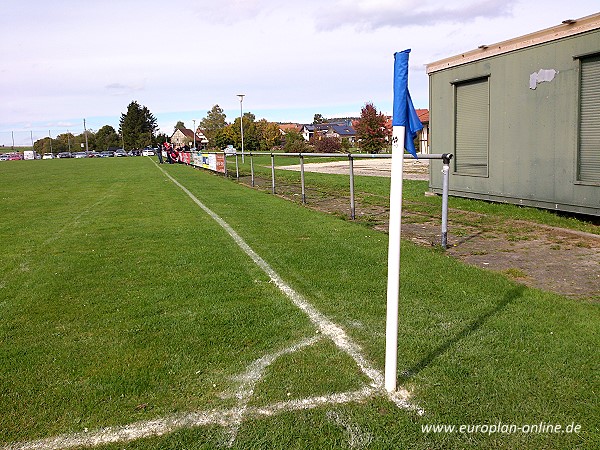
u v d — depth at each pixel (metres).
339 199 13.62
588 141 8.41
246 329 4.15
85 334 4.14
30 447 2.65
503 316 4.24
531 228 8.41
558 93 8.83
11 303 5.02
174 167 34.50
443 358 3.50
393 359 3.07
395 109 2.95
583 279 5.48
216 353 3.70
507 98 9.97
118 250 7.43
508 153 10.11
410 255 6.49
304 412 2.90
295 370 3.41
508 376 3.21
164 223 9.94
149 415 2.91
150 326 4.27
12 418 2.91
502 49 9.94
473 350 3.60
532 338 3.77
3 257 7.20
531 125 9.47
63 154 91.31
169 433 2.74
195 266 6.29
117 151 96.94
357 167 30.33
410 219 9.77
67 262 6.74
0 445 2.67
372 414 2.85
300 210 11.36
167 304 4.83
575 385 3.08
